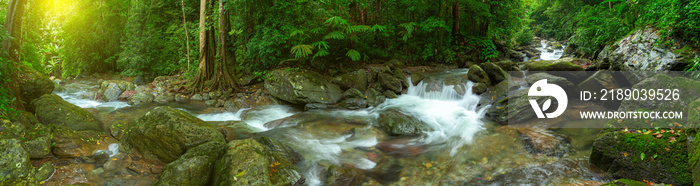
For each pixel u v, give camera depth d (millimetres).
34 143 4227
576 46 14508
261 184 3625
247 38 10547
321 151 5551
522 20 23750
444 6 13609
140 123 5074
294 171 4516
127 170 4379
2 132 4148
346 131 6648
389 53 12703
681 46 6211
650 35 6961
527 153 5070
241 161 3871
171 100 9227
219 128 5996
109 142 5219
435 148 5707
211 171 4156
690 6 6254
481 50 14133
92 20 14336
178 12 13922
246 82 10234
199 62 10086
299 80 8938
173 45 13305
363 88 9586
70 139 4688
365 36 12133
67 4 14312
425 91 9492
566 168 4445
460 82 9422
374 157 5379
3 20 7566
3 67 4988
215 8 10039
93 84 12289
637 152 3971
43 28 13281
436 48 13297
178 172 3979
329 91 9023
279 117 8023
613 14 11445
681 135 3861
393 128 6488
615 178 4086
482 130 6395
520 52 19766
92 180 4031
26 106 6152
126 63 13828
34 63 8625
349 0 11570
